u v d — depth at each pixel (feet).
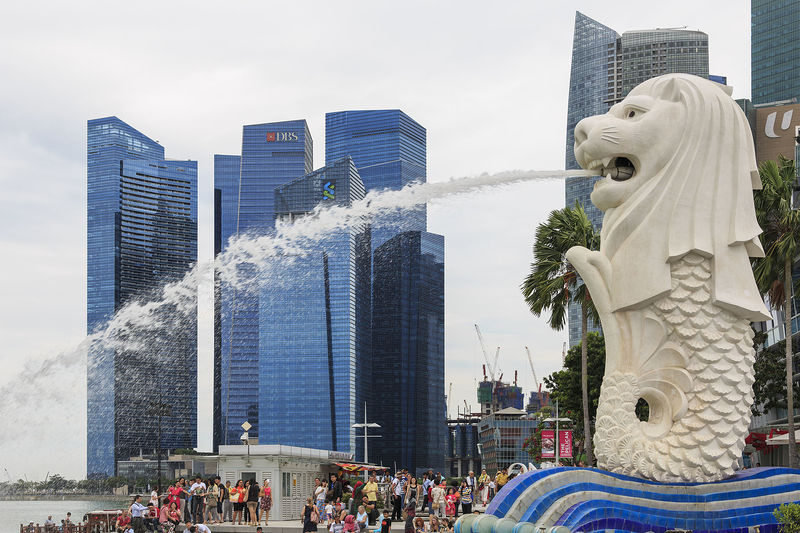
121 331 95.20
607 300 62.85
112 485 332.39
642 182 62.44
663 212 61.67
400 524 99.30
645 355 61.72
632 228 62.39
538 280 118.93
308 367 543.80
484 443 555.28
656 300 61.67
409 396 650.02
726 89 64.44
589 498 57.47
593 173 65.46
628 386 61.41
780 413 181.16
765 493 60.80
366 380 603.26
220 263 95.71
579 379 156.97
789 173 100.37
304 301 545.44
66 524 106.01
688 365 61.31
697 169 61.93
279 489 111.14
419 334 653.71
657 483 59.98
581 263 63.87
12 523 123.95
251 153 650.02
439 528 85.76
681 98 62.59
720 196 61.93
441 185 76.69
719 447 60.80
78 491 247.50
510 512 56.44
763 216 98.22
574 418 165.07
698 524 58.75
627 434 60.90
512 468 73.00
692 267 61.62
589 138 62.90
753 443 114.83
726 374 61.21
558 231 119.44
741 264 61.77
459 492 104.37
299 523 100.94
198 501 98.63
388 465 646.74
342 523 81.61
